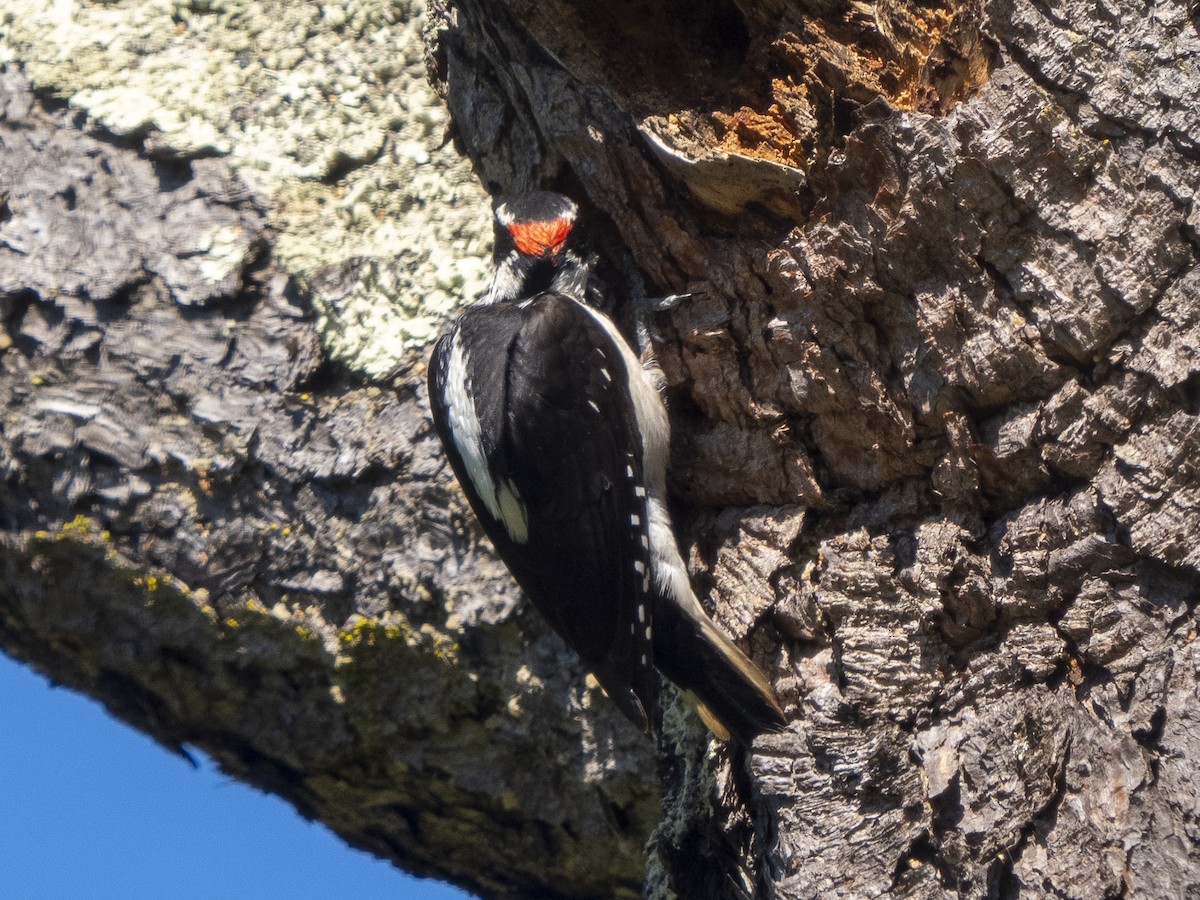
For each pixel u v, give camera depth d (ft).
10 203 16.44
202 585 15.80
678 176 13.06
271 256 16.11
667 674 13.94
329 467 15.51
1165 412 10.88
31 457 15.71
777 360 12.76
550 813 16.48
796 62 12.54
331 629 15.76
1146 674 10.66
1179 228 10.87
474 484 14.87
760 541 13.21
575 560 14.73
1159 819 10.28
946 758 11.37
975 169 11.24
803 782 11.80
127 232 16.14
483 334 15.35
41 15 17.31
